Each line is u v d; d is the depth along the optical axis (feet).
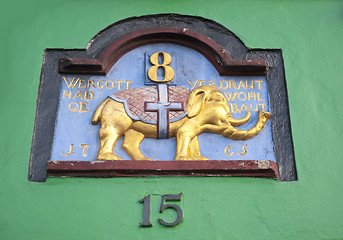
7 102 13.23
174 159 12.67
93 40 14.29
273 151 12.98
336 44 14.33
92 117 13.15
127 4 14.73
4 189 12.13
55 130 13.01
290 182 12.50
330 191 12.42
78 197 12.06
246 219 11.95
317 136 13.12
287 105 13.56
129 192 12.14
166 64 13.83
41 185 12.21
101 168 12.19
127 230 11.71
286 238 11.80
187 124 12.95
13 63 13.76
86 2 14.76
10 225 11.70
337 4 14.92
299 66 13.99
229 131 13.00
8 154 12.58
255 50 14.23
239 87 13.74
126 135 12.89
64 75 13.74
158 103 13.12
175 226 11.78
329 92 13.69
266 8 14.80
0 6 14.61
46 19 14.47
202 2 14.82
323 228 11.96
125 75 13.79
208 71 13.92
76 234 11.64
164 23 14.53
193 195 12.15
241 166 12.37
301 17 14.71
